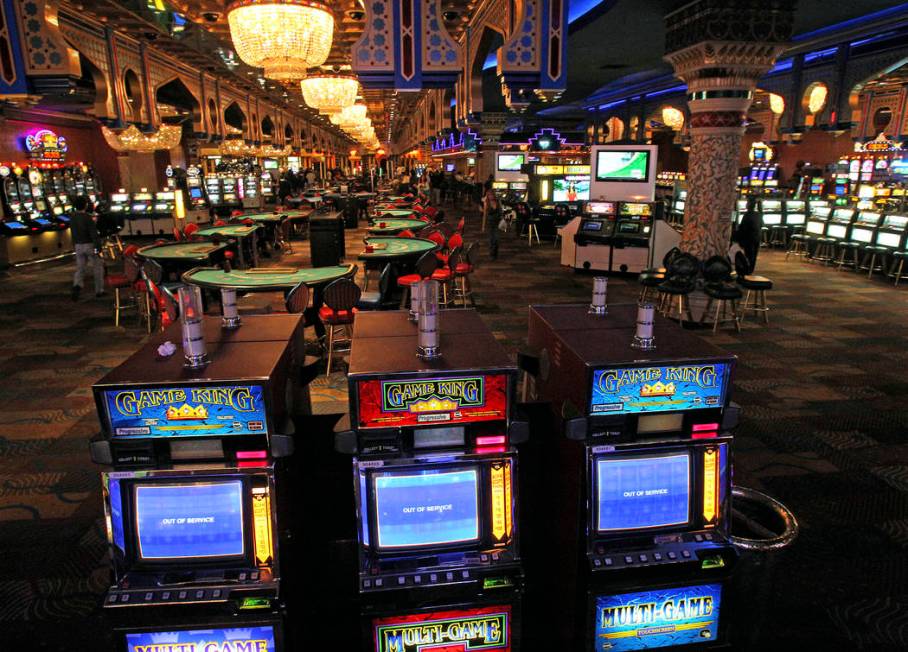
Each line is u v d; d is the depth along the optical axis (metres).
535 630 2.59
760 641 2.56
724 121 6.88
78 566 3.05
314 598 2.49
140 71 10.65
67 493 3.71
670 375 2.07
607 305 2.95
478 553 2.08
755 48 6.54
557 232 14.74
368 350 2.23
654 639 2.21
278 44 5.87
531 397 2.94
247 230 10.34
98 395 1.91
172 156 19.08
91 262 9.06
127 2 8.05
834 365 5.91
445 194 28.47
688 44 6.79
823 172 18.66
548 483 2.47
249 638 2.01
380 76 6.54
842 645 2.55
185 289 2.03
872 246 10.65
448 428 2.04
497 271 11.17
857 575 2.96
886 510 3.49
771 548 2.28
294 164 32.41
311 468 2.48
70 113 17.16
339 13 8.21
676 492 2.15
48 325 7.52
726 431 2.17
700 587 2.19
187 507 1.99
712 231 7.21
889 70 12.20
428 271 7.03
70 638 2.60
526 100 6.67
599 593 2.12
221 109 15.71
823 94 13.58
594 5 10.43
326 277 6.17
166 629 1.98
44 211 14.05
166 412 1.93
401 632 2.07
